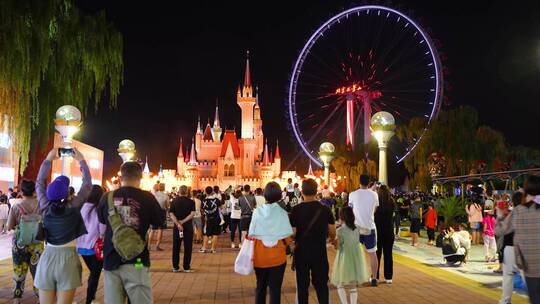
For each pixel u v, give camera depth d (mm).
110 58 24359
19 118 20578
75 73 24016
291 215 7742
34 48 20156
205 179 115875
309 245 7566
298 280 7605
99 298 9961
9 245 19719
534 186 6637
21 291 9070
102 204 5863
